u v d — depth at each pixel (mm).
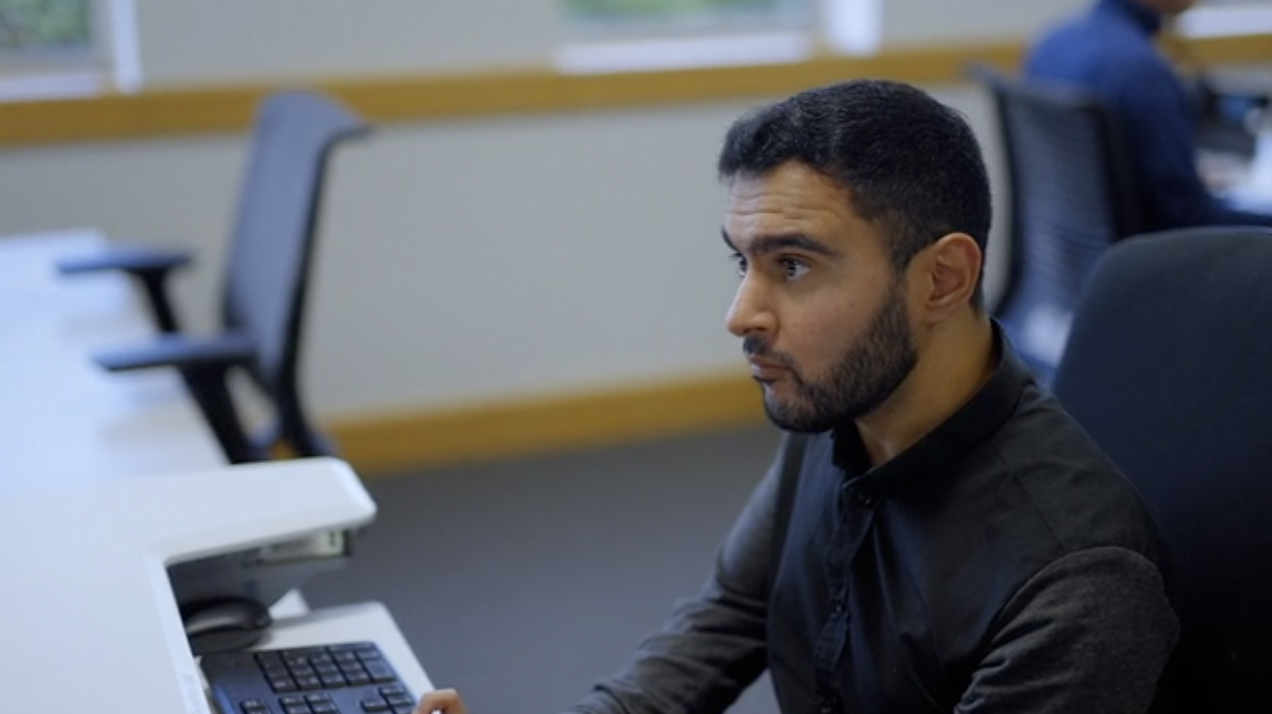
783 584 1599
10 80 4352
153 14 4238
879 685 1437
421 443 4676
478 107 4504
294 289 2637
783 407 1372
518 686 3252
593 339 4816
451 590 3738
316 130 2727
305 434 2742
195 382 2586
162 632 1450
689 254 4844
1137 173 3625
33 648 1414
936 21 4973
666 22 5027
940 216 1337
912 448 1395
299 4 4348
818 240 1315
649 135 4723
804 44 5074
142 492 1798
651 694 1675
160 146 4277
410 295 4602
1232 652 1499
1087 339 1698
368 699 1544
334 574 3826
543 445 4805
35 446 2309
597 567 3869
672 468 4594
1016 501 1353
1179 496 1555
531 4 4570
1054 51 3811
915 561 1396
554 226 4695
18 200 4191
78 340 2857
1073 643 1268
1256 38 5344
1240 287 1581
